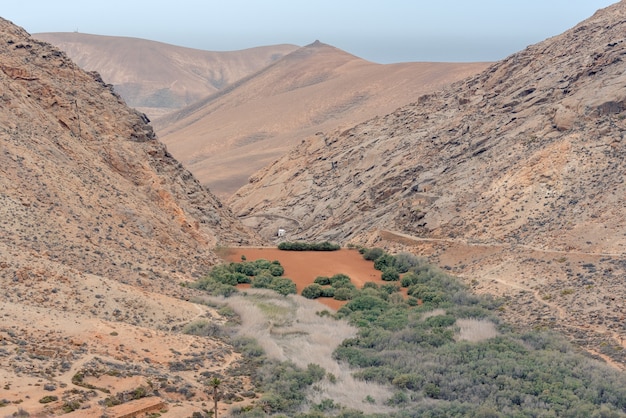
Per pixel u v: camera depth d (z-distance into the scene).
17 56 61.84
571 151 64.12
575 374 36.00
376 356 39.94
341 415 31.08
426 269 58.06
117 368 32.34
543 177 63.25
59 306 38.31
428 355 39.53
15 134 53.12
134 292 43.34
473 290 53.44
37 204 48.31
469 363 37.78
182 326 41.56
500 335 43.12
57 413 26.94
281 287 53.69
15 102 56.31
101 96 65.56
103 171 57.66
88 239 48.47
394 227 68.56
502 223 60.81
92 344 34.50
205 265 56.28
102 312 39.59
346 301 52.88
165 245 55.03
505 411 31.73
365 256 62.81
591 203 57.62
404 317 47.59
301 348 40.81
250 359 38.19
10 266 39.47
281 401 32.62
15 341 32.28
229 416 30.45
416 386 35.59
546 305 47.72
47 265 41.22
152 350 36.16
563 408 31.86
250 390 34.16
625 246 51.53
